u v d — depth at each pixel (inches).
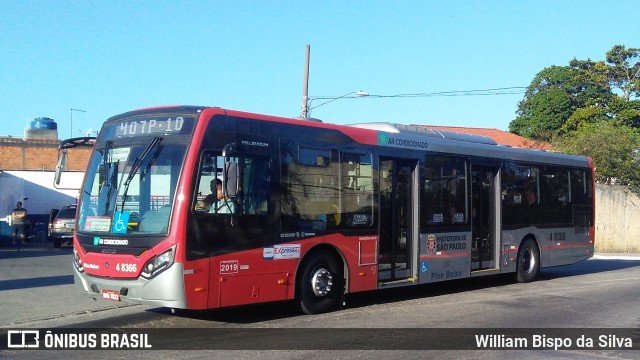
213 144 378.6
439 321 423.2
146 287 359.6
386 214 489.7
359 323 411.8
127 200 379.6
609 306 498.3
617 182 1288.1
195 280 362.0
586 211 729.6
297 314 444.1
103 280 378.3
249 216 392.8
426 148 526.3
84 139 434.0
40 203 1357.0
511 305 498.0
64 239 1050.1
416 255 508.1
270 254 403.2
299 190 425.1
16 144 1692.9
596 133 1294.3
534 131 2022.6
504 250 606.9
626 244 1247.5
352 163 464.1
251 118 403.5
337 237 448.1
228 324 406.0
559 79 2032.5
